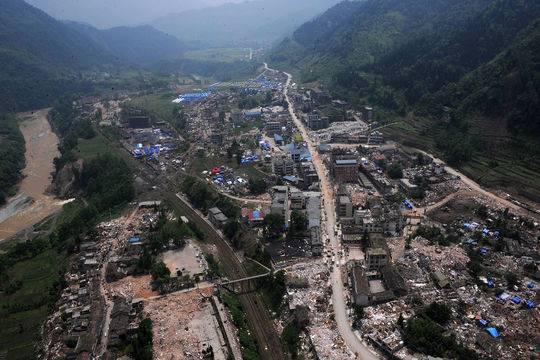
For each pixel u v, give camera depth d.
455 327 152.00
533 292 168.62
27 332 171.88
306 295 176.50
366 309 164.25
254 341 161.50
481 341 143.38
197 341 154.75
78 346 151.38
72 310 173.50
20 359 158.38
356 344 149.88
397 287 170.00
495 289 171.00
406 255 197.25
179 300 176.75
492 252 199.12
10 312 183.25
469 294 169.12
